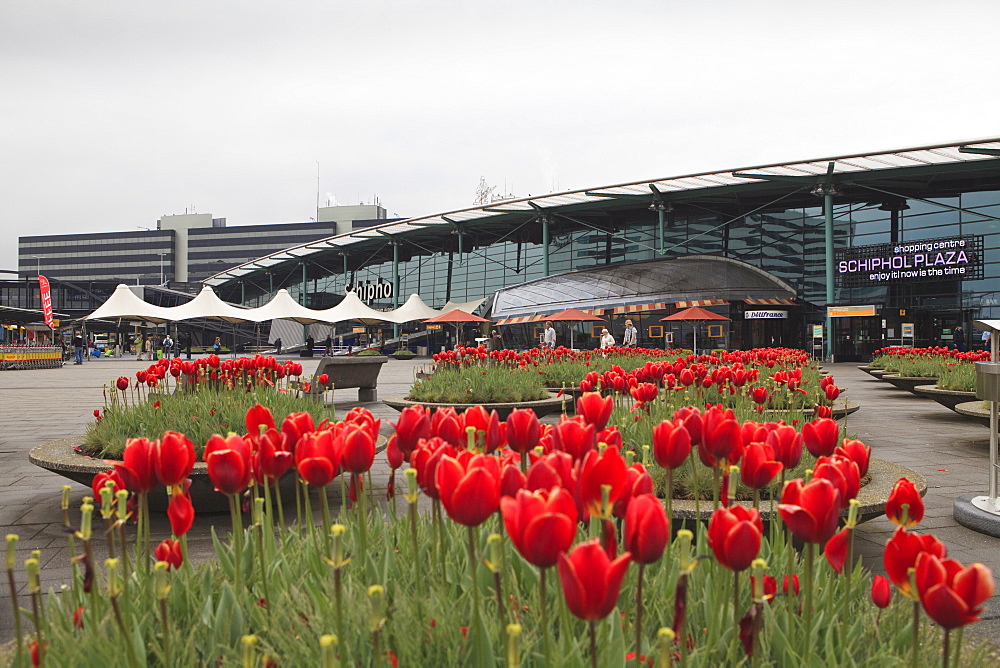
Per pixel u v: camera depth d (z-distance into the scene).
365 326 64.31
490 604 1.80
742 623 1.22
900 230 37.59
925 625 1.80
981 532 4.67
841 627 1.76
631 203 44.06
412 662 1.52
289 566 2.17
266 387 7.43
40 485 6.23
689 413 2.11
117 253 145.38
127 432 5.52
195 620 1.85
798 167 34.62
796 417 5.39
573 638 1.46
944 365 14.44
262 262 72.38
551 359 15.66
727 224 43.97
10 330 53.19
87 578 1.46
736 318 38.97
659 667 1.03
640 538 1.10
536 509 1.04
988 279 34.50
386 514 4.34
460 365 12.61
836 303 37.19
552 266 53.03
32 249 148.00
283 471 1.89
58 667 1.52
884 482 4.31
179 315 39.34
